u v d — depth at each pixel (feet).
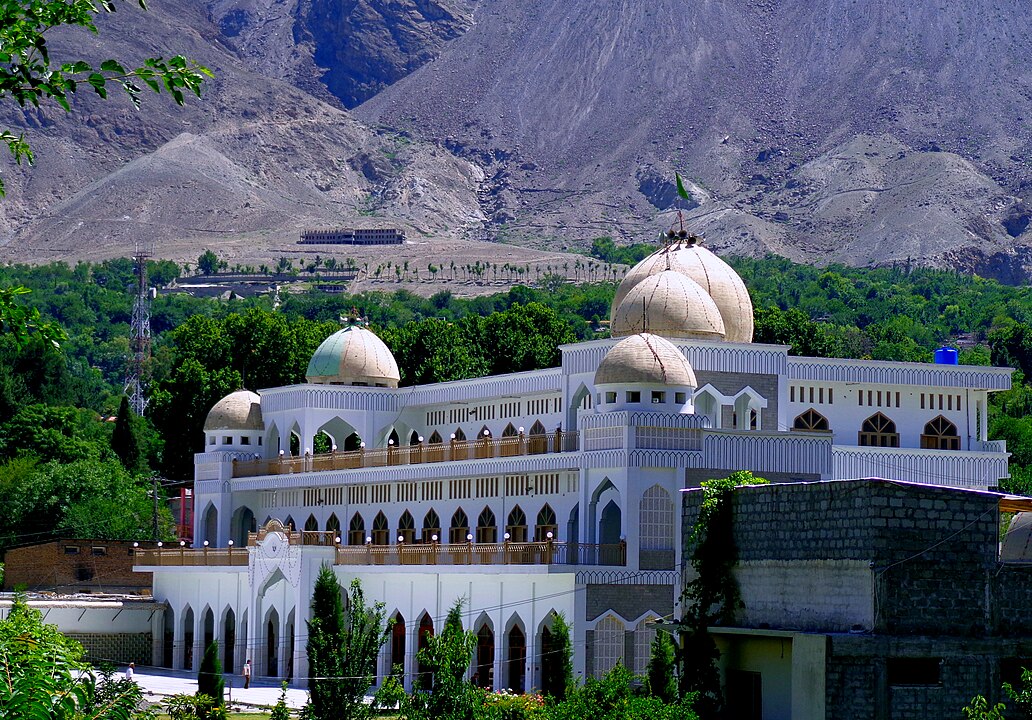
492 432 427.74
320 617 284.00
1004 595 215.72
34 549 529.04
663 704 231.50
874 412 399.85
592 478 353.31
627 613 341.62
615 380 348.79
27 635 116.88
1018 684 215.10
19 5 105.70
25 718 109.09
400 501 426.92
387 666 396.98
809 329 649.61
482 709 249.34
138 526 590.96
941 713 211.41
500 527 391.04
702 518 240.73
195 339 619.67
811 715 211.41
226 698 374.84
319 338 623.36
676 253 393.91
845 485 217.77
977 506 215.72
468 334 630.74
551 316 643.86
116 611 474.90
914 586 212.43
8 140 113.29
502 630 360.07
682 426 345.51
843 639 208.23
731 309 386.52
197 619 465.47
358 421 455.22
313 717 274.57
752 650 233.35
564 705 236.63
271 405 473.26
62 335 112.27
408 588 392.88
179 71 108.47
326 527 453.17
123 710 120.67
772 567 230.27
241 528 481.87
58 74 106.42
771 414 372.38
